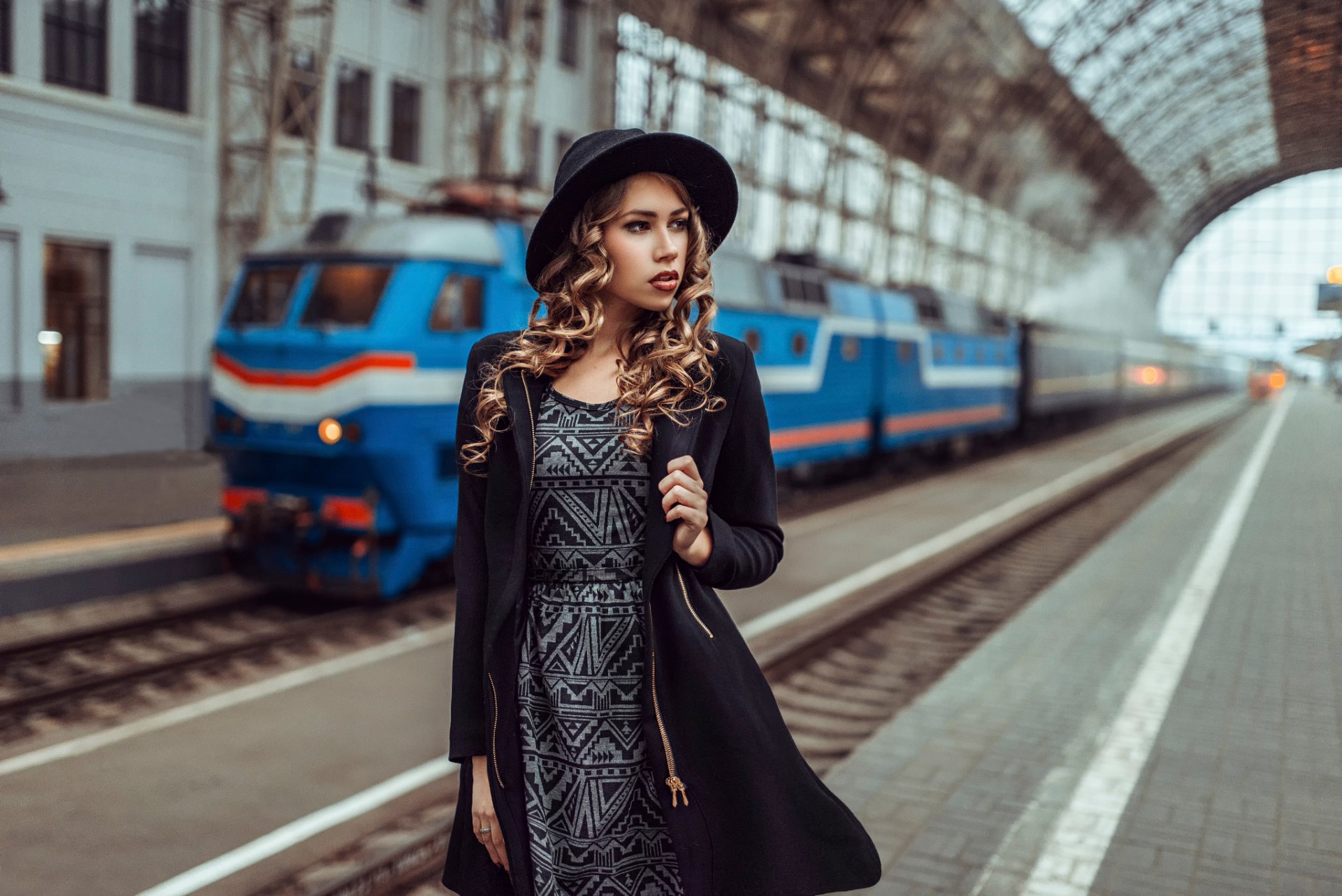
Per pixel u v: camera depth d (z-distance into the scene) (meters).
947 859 3.70
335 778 5.12
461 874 1.73
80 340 10.63
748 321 13.80
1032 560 11.50
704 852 1.60
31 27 9.81
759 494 1.72
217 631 7.96
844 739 6.05
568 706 1.63
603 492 1.63
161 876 4.06
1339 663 6.42
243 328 8.61
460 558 1.71
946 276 43.78
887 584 9.98
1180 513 13.70
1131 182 62.47
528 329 1.72
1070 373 31.84
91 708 6.21
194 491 10.88
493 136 20.09
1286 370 62.69
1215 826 4.00
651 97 24.52
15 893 3.90
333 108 16.75
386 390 7.98
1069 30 37.97
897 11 29.50
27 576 7.92
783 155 30.31
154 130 12.13
